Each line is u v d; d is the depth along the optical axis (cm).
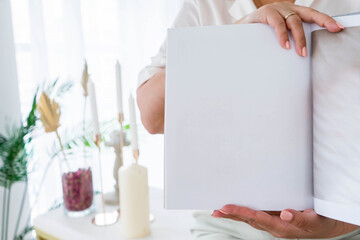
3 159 124
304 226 40
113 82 180
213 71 41
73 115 163
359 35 35
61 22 160
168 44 41
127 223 80
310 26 39
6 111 145
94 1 171
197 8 81
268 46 40
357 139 35
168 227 86
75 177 92
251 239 72
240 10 75
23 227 152
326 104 37
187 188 41
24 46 151
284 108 40
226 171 41
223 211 40
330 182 37
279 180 40
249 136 40
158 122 70
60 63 161
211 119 41
